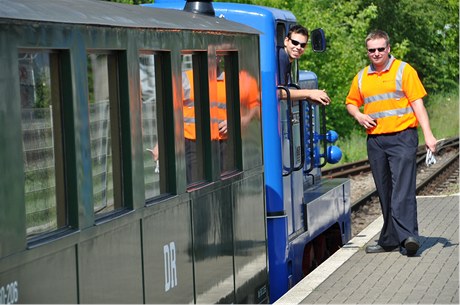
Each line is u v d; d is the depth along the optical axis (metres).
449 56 53.59
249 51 8.90
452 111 48.38
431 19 51.62
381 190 10.33
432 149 9.98
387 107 10.06
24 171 5.19
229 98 8.48
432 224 12.36
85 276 5.63
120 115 6.36
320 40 10.59
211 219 7.79
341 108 36.44
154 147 6.89
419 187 19.52
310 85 12.19
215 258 7.86
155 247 6.66
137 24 6.44
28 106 5.25
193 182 7.57
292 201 10.21
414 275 9.37
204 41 7.74
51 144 5.49
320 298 8.58
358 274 9.49
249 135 8.84
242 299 8.51
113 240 6.02
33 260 5.07
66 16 5.57
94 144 5.97
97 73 6.05
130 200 6.36
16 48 5.02
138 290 6.36
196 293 7.42
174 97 7.11
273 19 9.66
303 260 10.90
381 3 50.66
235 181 8.41
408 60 52.69
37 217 5.30
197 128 7.74
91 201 5.77
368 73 10.14
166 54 7.06
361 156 31.78
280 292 9.70
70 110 5.61
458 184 20.95
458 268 9.63
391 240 10.45
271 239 9.66
